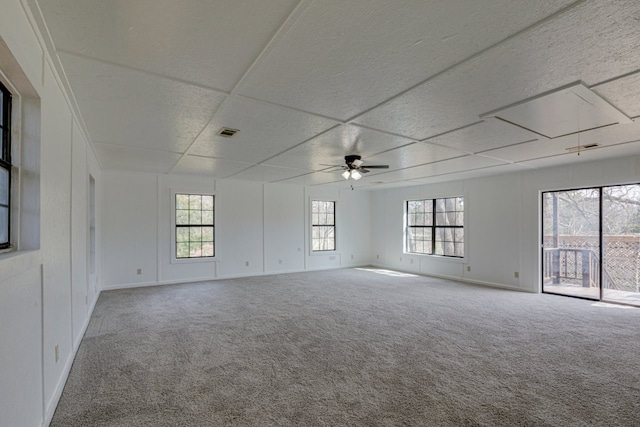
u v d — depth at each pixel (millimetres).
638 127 3234
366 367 2832
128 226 6188
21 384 1553
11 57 1381
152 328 3855
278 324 4020
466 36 1709
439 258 7539
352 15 1530
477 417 2111
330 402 2289
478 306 4891
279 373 2723
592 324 4031
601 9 1476
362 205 9453
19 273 1493
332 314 4465
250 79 2221
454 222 7352
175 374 2699
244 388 2477
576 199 5609
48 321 2027
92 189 4938
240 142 3887
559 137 3623
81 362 2910
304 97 2520
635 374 2701
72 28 1636
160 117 2984
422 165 5355
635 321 4160
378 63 2002
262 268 7711
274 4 1456
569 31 1654
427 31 1666
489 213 6574
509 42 1764
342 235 9078
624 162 4844
